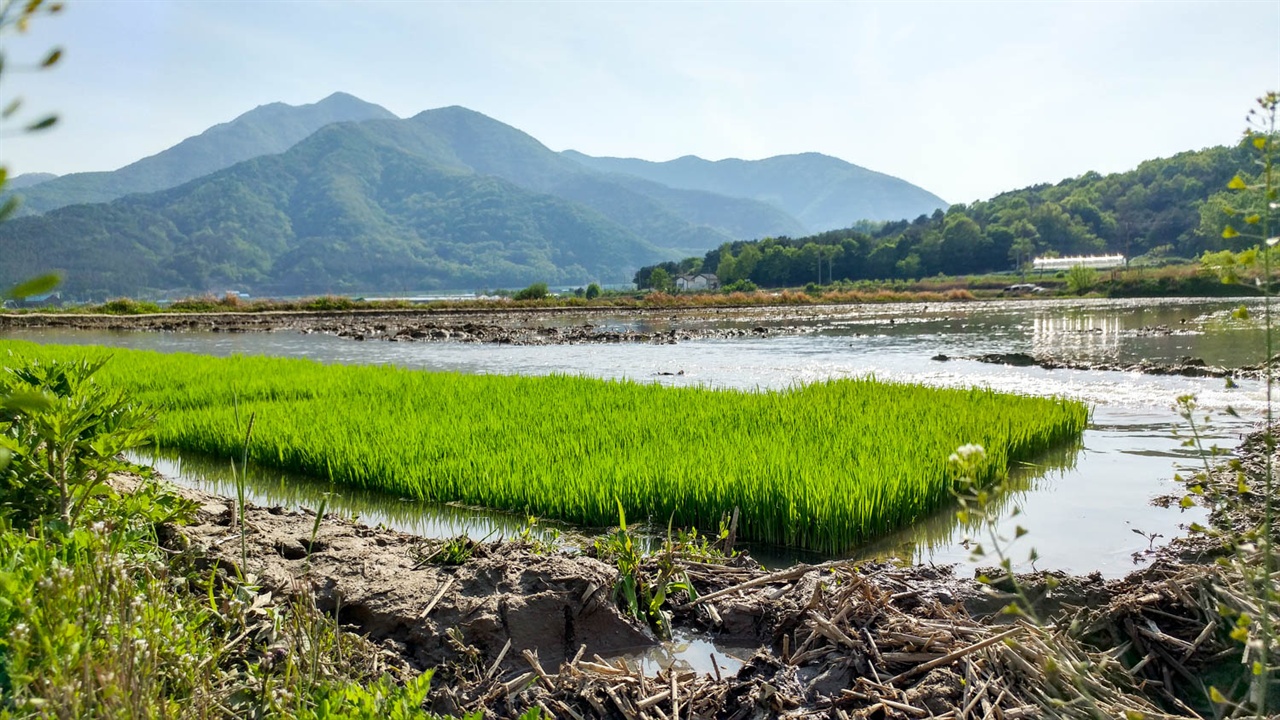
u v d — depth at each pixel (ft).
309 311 214.28
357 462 37.11
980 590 22.85
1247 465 35.17
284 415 47.06
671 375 79.46
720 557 25.26
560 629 20.10
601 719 16.76
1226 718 15.42
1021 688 16.61
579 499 30.83
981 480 32.96
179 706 12.73
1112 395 60.75
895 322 159.22
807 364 87.51
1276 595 11.82
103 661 11.66
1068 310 191.62
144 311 211.82
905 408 46.78
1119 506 32.53
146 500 18.90
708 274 564.30
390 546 24.75
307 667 15.61
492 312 220.23
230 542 23.39
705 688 17.49
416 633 19.30
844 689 17.28
